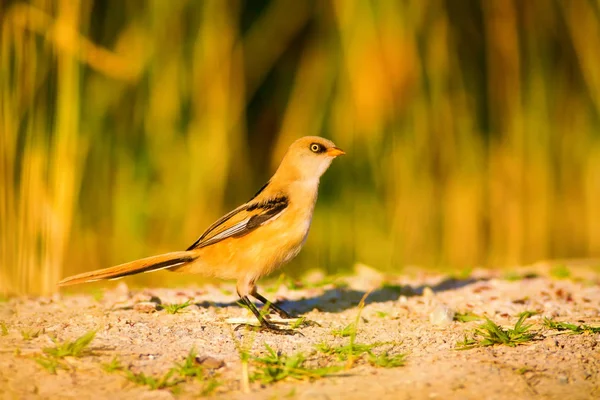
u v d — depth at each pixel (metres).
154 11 13.87
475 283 10.95
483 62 15.40
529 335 7.67
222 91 14.29
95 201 13.73
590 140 15.82
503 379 6.54
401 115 14.50
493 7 15.02
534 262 15.20
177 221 14.02
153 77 13.95
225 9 14.31
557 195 15.66
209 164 14.16
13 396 6.12
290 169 9.04
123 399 6.11
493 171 15.20
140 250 13.80
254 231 8.66
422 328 8.30
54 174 11.85
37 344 7.20
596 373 6.71
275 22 15.20
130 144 14.03
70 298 9.57
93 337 7.27
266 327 8.11
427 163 14.77
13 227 11.34
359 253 14.91
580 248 16.28
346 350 7.19
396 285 10.56
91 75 13.59
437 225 14.92
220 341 7.55
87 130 13.43
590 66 15.35
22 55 11.62
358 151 14.69
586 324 8.25
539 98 15.30
